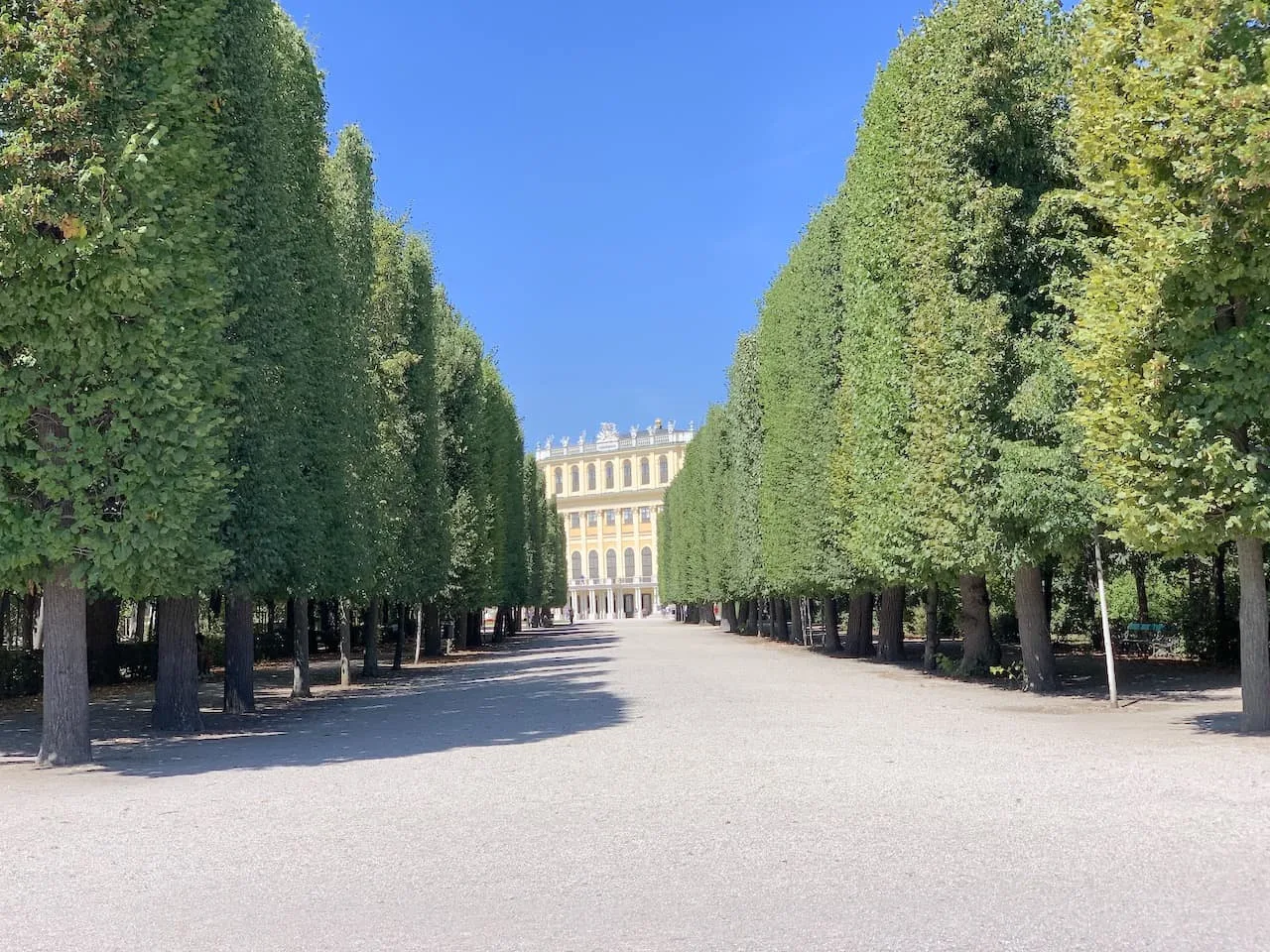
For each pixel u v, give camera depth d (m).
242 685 19.33
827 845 6.96
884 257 20.81
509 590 57.97
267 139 17.77
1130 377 11.94
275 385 17.94
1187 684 19.28
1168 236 11.13
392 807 8.73
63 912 5.90
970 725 13.68
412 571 31.69
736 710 16.09
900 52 20.86
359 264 26.83
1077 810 7.95
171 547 12.48
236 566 16.77
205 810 8.91
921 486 18.39
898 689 19.91
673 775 9.88
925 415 18.39
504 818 8.10
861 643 35.50
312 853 7.13
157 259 12.67
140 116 12.97
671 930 5.25
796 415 31.41
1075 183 18.22
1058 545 16.33
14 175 11.79
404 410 32.12
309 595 20.83
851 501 25.64
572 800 8.77
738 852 6.82
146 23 13.12
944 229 18.41
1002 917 5.36
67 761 12.46
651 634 67.56
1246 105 10.20
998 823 7.55
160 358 12.78
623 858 6.74
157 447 12.52
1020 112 18.08
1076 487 15.74
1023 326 18.06
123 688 27.41
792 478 32.75
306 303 21.80
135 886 6.43
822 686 20.81
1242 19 10.87
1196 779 9.09
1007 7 18.52
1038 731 12.91
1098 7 12.77
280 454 18.36
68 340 12.08
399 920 5.54
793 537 32.91
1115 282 12.12
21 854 7.42
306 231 21.92
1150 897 5.66
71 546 12.02
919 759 10.68
